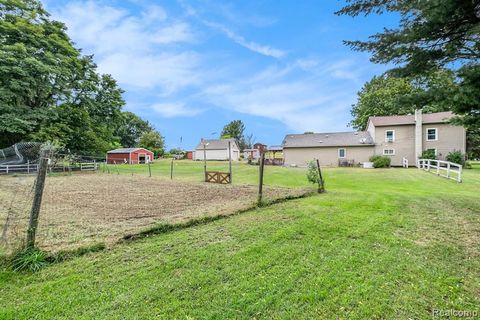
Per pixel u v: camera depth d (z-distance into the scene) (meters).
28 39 18.73
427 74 5.79
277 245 4.02
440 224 5.15
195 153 48.25
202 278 3.02
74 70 21.80
